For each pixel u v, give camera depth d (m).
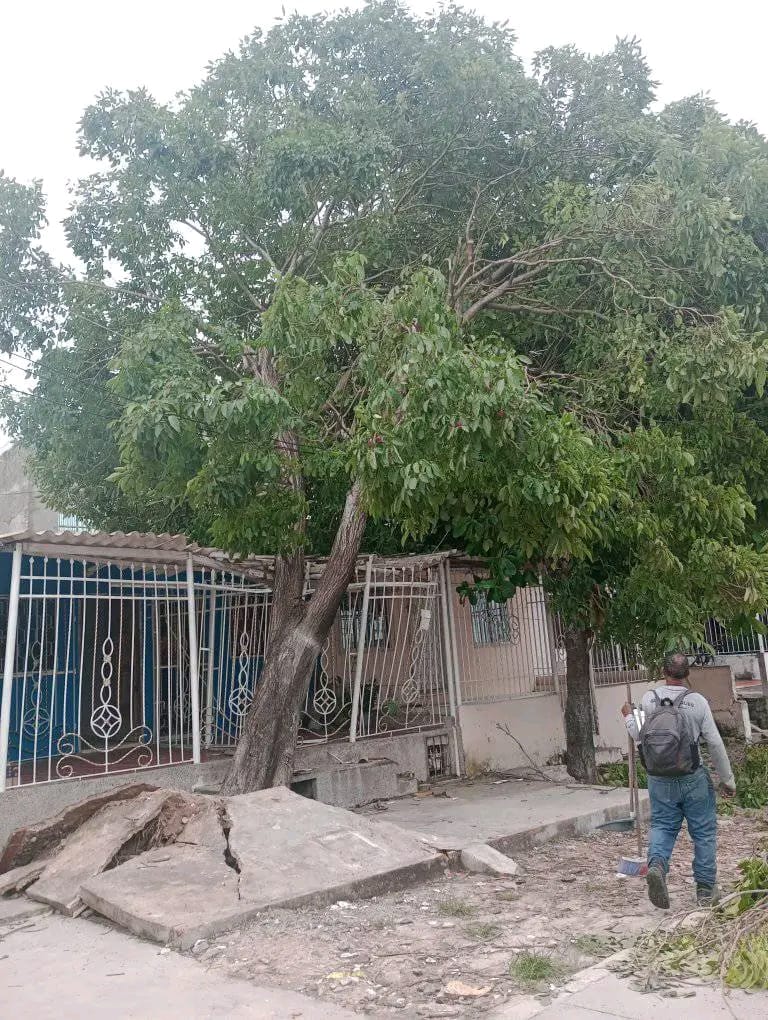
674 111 10.98
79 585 10.02
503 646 11.98
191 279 10.91
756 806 10.00
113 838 6.55
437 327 7.02
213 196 10.47
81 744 9.88
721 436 9.27
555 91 10.62
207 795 7.66
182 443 7.59
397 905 5.70
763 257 9.29
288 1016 4.03
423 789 10.02
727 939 4.39
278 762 8.14
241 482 7.78
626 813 8.38
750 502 8.80
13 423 10.83
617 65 10.89
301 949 4.86
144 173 10.46
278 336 7.92
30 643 9.57
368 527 11.20
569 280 10.11
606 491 7.53
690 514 8.63
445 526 10.91
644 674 14.54
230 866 6.09
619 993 4.05
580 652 10.97
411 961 4.66
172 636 10.64
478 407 6.39
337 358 10.69
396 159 10.59
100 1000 4.36
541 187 10.58
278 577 8.80
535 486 6.96
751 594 8.21
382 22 10.62
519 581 10.05
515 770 11.13
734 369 8.06
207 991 4.39
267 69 10.67
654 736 5.30
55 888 6.12
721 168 9.51
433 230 11.08
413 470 6.50
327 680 10.14
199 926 5.11
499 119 10.27
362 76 10.63
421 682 10.63
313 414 9.38
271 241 10.88
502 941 4.94
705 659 16.58
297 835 6.37
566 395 9.99
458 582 11.49
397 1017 3.97
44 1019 4.16
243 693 9.87
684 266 9.44
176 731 10.59
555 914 5.43
